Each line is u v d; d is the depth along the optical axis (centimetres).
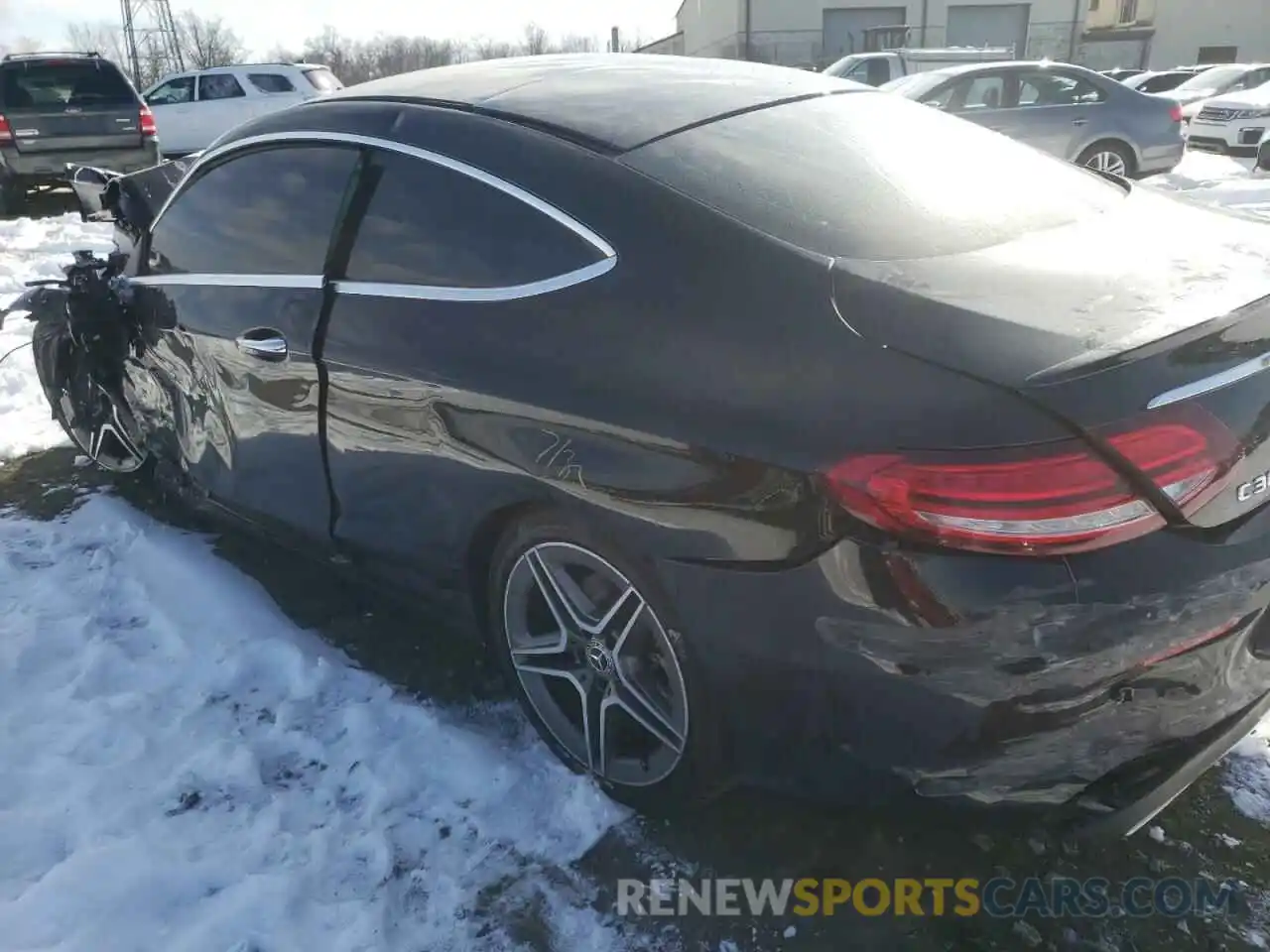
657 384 204
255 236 301
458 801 249
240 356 300
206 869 230
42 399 531
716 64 303
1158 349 181
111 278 375
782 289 201
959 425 173
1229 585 184
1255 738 259
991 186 252
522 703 258
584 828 240
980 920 214
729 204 219
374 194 268
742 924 216
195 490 360
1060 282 204
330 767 262
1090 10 4384
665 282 212
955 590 172
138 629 323
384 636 316
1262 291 204
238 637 314
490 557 254
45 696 291
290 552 352
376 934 212
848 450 179
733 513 192
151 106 1622
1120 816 193
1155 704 185
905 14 3725
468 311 239
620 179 228
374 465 265
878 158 250
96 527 388
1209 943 207
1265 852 226
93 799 251
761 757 207
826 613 185
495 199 242
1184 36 4038
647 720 227
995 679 175
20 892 225
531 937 214
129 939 213
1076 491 169
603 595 231
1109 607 172
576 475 213
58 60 1183
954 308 192
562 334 221
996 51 1695
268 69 1672
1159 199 275
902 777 188
